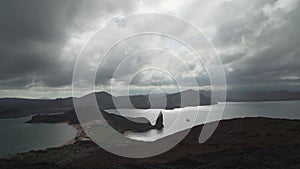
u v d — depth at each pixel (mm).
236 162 24141
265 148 29484
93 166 28484
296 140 33531
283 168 21031
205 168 23797
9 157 45188
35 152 46844
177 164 26922
